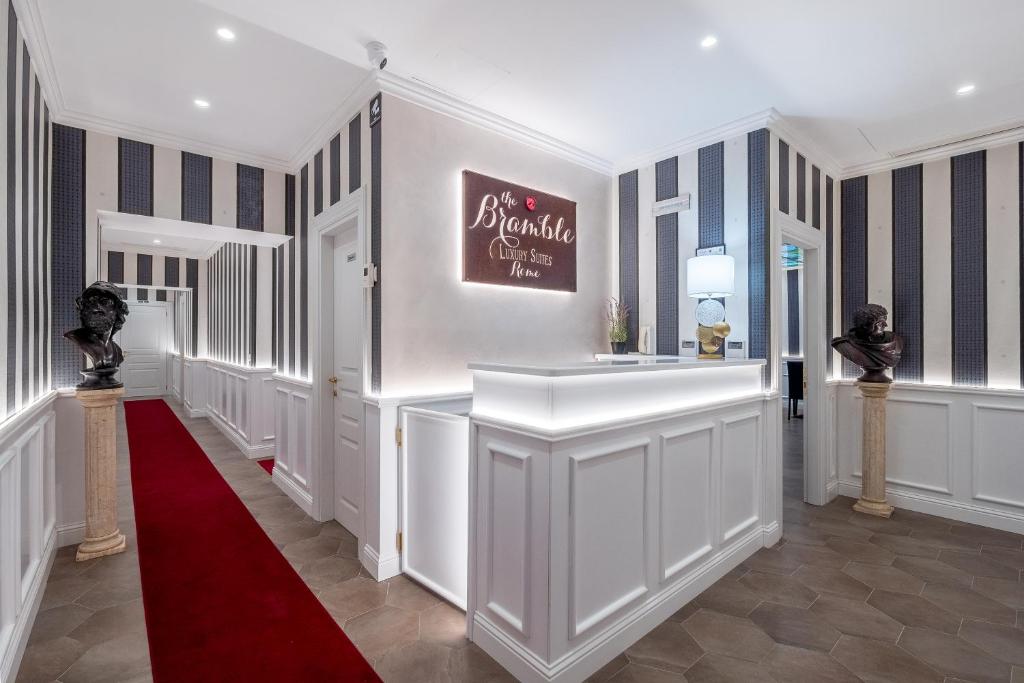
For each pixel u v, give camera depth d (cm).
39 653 216
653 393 245
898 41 266
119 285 766
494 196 348
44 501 286
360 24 253
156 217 378
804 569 298
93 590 271
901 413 418
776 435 342
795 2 236
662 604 242
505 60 285
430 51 276
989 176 381
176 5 237
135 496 431
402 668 207
